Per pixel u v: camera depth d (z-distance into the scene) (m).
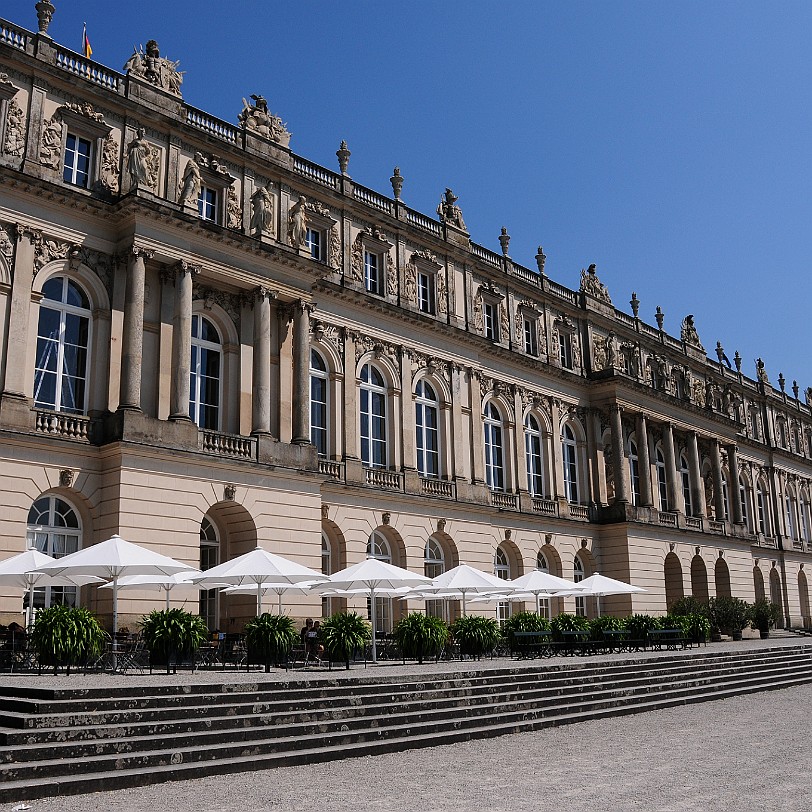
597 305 58.91
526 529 49.25
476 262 48.78
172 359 32.03
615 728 20.67
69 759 13.69
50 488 28.53
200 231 32.84
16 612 27.47
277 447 34.00
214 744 15.45
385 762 15.85
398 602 41.31
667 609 58.31
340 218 41.34
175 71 35.22
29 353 29.14
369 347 41.88
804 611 78.81
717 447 66.44
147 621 23.91
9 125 29.72
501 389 49.88
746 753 16.89
